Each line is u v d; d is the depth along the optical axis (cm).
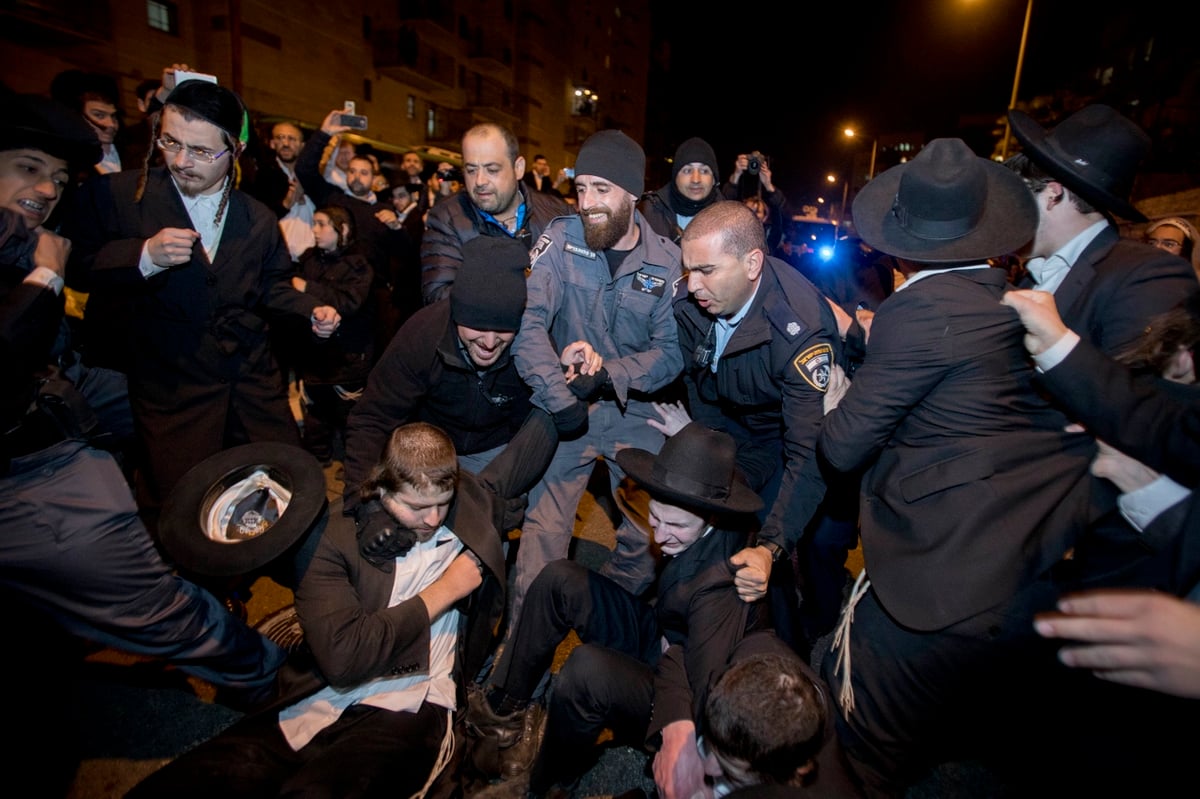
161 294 232
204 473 185
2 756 203
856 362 273
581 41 3972
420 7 2405
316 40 1980
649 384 255
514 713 214
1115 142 173
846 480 249
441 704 191
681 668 184
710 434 194
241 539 174
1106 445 149
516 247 212
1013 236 163
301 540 183
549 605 210
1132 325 163
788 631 217
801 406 224
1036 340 140
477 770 202
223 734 174
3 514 172
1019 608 155
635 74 4788
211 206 238
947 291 162
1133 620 85
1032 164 188
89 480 181
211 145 221
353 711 183
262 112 1795
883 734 172
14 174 183
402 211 636
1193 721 143
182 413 241
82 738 215
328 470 436
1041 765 205
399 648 178
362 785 162
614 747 226
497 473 228
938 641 160
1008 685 179
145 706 229
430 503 174
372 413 229
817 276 436
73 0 1356
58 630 221
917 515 165
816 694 135
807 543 269
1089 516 156
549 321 251
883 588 165
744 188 481
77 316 306
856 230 183
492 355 220
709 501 179
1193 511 123
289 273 267
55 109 186
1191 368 144
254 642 218
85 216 228
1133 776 155
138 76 1527
